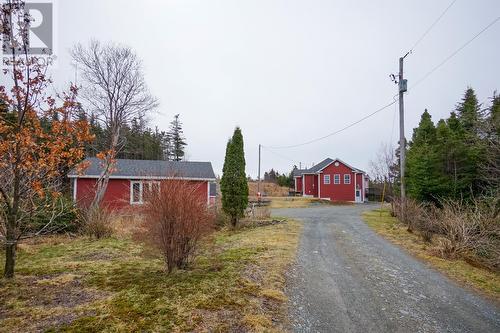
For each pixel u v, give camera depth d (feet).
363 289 18.67
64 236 33.83
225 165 44.78
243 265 21.83
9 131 16.89
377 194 132.46
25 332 11.54
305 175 137.08
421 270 23.31
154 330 12.02
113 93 63.87
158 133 163.32
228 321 13.17
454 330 13.91
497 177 40.42
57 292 15.84
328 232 39.60
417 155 58.39
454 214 33.19
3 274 18.97
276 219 52.01
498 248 27.53
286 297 16.49
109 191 63.05
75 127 18.19
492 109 53.31
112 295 15.46
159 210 18.74
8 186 19.02
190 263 20.85
